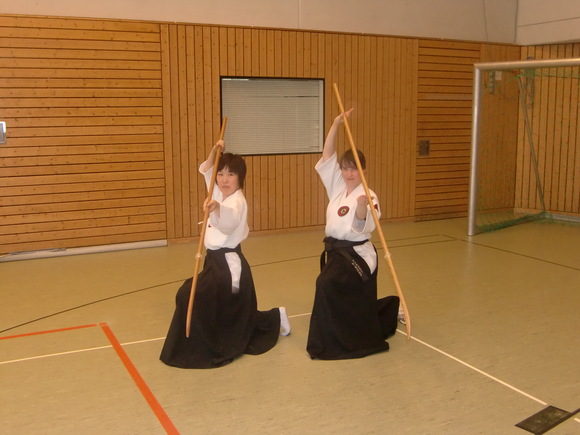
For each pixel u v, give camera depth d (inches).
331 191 164.6
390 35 339.9
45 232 272.8
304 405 132.0
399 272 243.9
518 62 291.6
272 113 317.4
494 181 376.8
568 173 373.4
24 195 267.1
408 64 347.3
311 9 320.2
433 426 123.0
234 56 301.6
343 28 329.7
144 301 206.8
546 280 232.1
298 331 177.3
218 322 155.9
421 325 182.7
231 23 301.7
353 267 156.5
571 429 121.7
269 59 310.2
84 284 227.9
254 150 316.2
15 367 152.0
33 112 263.6
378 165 347.6
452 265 255.1
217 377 146.1
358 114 337.1
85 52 269.4
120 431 121.3
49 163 269.4
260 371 149.6
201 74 295.3
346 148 336.8
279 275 239.6
